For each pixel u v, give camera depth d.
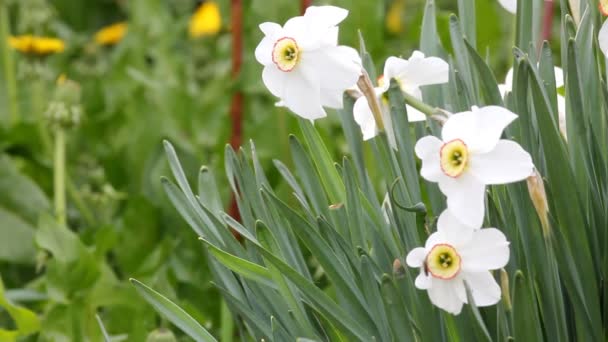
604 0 1.39
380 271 1.42
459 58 1.46
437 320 1.37
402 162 1.39
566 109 1.38
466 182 1.30
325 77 1.36
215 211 1.48
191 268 2.15
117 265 2.36
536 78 1.33
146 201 2.24
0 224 2.28
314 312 1.44
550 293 1.37
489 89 1.39
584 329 1.37
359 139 1.46
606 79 1.44
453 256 1.32
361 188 1.46
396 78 1.42
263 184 1.45
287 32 1.37
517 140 1.41
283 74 1.37
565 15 1.41
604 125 1.42
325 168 1.45
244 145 2.40
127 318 1.84
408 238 1.40
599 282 1.39
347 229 1.44
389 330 1.38
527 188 1.36
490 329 1.39
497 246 1.32
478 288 1.32
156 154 2.54
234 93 2.29
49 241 1.84
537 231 1.36
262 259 1.46
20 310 1.75
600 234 1.39
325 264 1.38
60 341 1.82
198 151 2.59
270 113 2.37
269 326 1.45
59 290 1.83
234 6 2.30
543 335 1.39
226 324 1.72
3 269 2.29
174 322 1.43
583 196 1.38
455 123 1.30
